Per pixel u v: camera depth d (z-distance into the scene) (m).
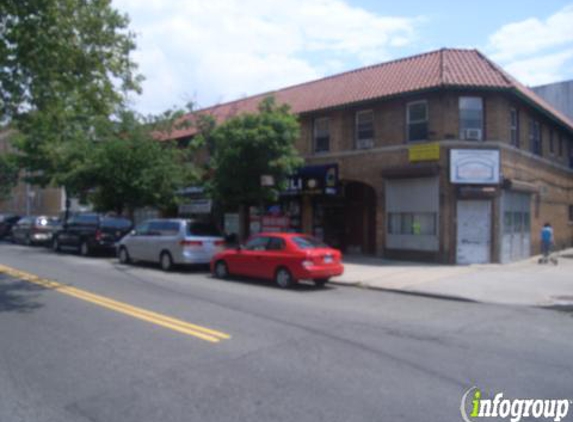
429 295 11.81
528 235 20.62
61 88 11.71
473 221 17.70
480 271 15.65
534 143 21.84
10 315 8.73
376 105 19.42
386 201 19.08
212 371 5.75
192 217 27.94
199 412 4.59
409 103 18.58
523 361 6.32
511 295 11.58
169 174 21.78
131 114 21.89
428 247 17.98
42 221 26.53
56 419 4.44
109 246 20.44
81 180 22.00
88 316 8.66
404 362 6.20
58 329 7.72
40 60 10.77
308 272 12.12
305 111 20.97
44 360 6.16
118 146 21.19
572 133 25.98
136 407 4.71
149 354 6.41
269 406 4.74
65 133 21.23
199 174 22.09
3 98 11.39
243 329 7.82
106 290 11.59
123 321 8.28
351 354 6.52
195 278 14.30
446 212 17.55
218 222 24.12
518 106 19.69
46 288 11.75
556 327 8.43
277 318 8.74
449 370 5.91
